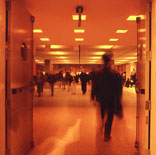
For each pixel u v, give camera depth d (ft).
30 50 11.81
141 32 10.31
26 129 10.89
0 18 7.71
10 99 8.43
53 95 39.93
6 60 8.32
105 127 13.07
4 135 8.14
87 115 20.53
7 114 8.38
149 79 9.00
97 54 50.70
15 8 9.06
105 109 12.54
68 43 27.96
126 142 12.66
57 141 12.69
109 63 12.05
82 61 71.46
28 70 11.34
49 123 17.17
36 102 29.91
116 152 11.09
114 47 38.42
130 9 13.26
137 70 11.19
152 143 8.75
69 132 14.55
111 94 12.19
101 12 13.97
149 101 8.98
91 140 12.91
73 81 46.88
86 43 27.81
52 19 15.78
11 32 8.54
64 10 13.58
